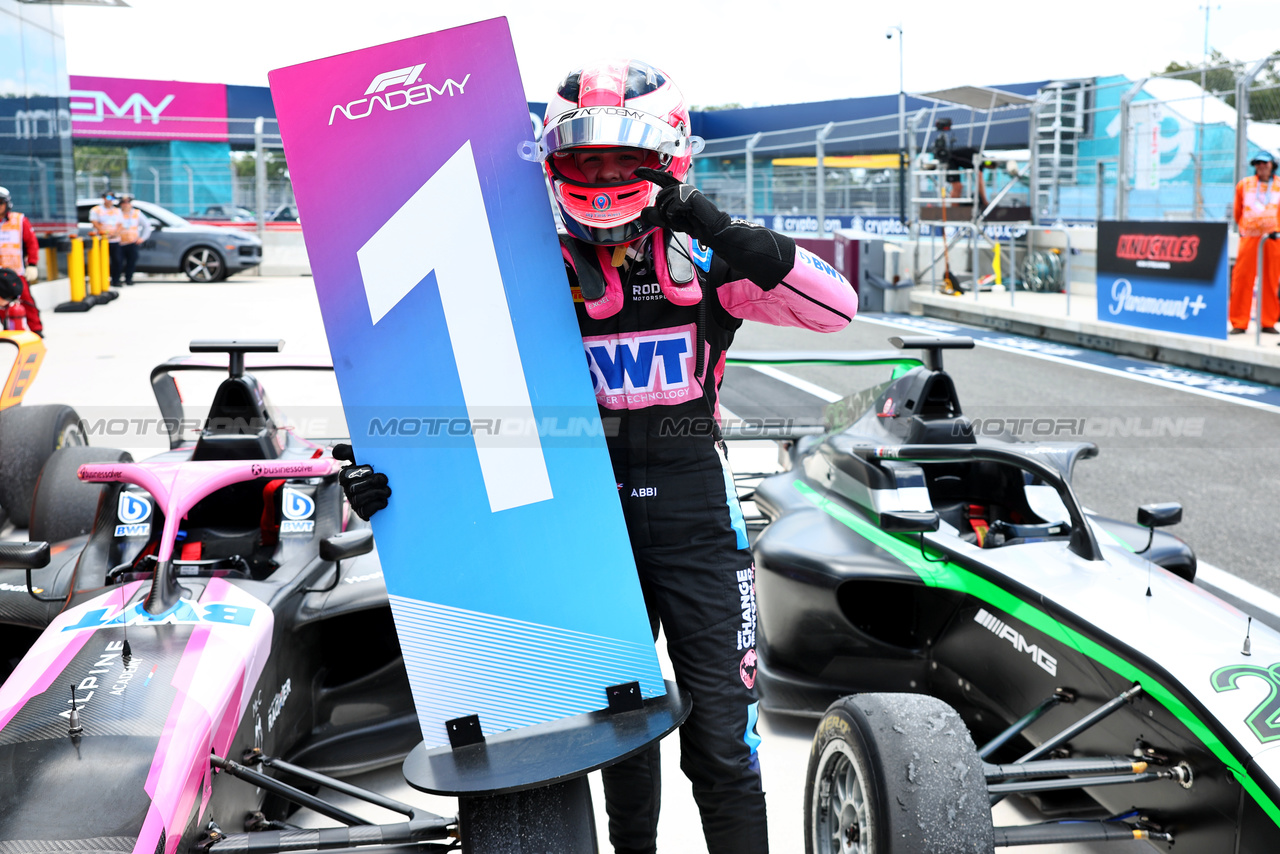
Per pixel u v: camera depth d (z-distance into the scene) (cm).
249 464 338
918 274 1825
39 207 1733
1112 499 662
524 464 204
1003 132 2480
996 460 380
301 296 1933
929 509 411
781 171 2483
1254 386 1038
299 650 341
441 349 203
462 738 198
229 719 272
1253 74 1202
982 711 366
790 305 204
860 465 430
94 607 303
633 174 194
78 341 1321
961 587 363
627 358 207
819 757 269
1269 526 609
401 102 202
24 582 379
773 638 415
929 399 438
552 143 193
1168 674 274
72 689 251
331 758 354
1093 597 319
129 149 2555
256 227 2509
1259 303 1095
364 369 202
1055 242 1725
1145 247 1232
